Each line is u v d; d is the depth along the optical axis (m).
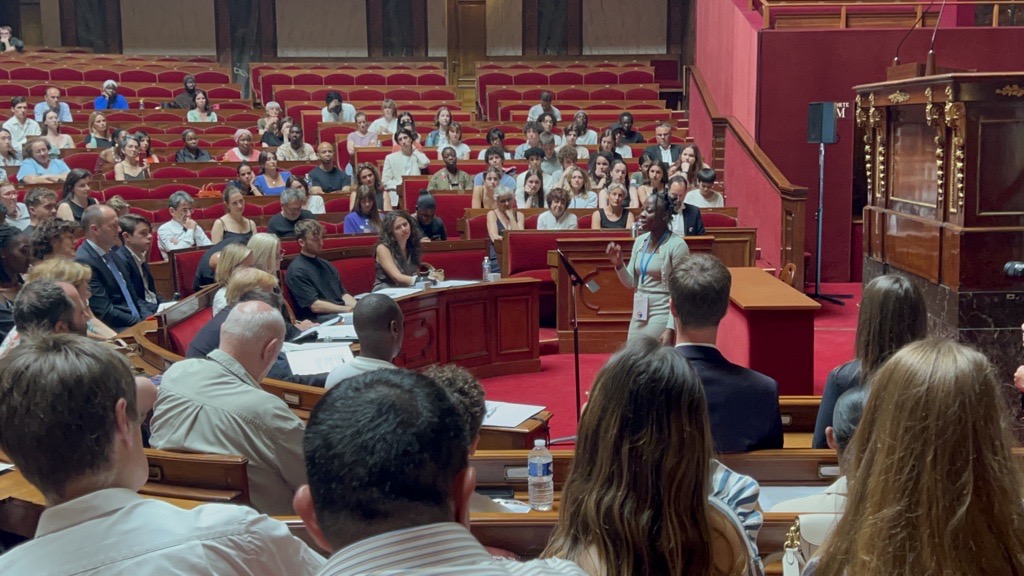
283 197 8.52
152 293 7.05
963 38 11.38
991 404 1.45
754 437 2.96
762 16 12.36
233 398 3.17
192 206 9.02
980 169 5.45
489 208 10.36
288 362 5.02
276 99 17.17
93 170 12.32
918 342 1.54
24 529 2.86
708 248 8.45
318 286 7.15
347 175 11.77
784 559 1.96
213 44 21.53
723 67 13.45
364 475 1.17
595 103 16.45
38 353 1.62
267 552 1.74
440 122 13.83
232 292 4.91
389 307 3.86
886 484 1.45
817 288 10.38
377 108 16.44
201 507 1.75
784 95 11.66
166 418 3.21
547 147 12.38
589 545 1.72
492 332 7.64
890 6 11.72
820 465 2.93
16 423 1.57
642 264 5.91
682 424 1.70
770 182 10.81
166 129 14.55
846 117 11.59
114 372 1.64
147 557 1.61
